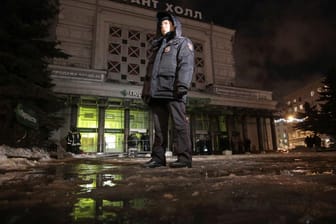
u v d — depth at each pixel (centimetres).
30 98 1078
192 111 2738
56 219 93
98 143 2314
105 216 96
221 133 2967
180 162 352
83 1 2761
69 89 2191
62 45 2594
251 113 3094
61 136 2152
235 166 363
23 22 1193
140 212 101
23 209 109
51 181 210
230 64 3481
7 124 907
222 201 117
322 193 132
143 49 2983
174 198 128
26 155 838
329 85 2783
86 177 243
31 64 1141
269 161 522
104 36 2789
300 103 5947
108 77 2722
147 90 402
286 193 133
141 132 2578
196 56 3291
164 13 410
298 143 5753
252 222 83
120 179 215
